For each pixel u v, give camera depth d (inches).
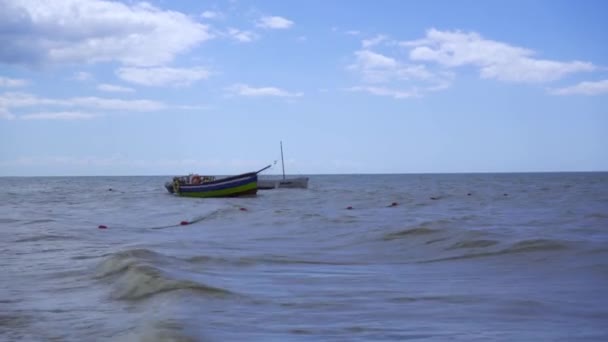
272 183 2406.5
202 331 263.4
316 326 282.2
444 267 496.1
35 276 443.2
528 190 2351.1
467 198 1763.0
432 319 299.0
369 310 322.3
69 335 267.1
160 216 1179.9
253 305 331.9
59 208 1427.2
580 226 791.1
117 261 467.2
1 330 278.7
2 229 860.6
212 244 685.3
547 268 462.9
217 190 1835.6
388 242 663.8
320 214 1116.5
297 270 487.5
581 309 318.3
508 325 284.2
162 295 349.4
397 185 3383.4
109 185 3880.4
